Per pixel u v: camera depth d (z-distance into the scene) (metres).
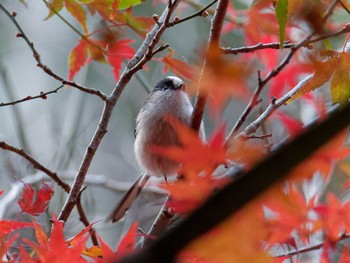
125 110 14.70
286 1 4.28
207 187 3.59
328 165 3.41
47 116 13.66
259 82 5.24
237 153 3.59
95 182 11.48
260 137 5.49
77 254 4.77
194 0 9.52
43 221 9.10
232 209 2.70
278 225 3.90
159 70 13.92
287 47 5.61
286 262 5.36
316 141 2.75
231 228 3.53
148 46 6.89
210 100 3.55
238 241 3.57
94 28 8.05
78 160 12.33
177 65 6.89
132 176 14.26
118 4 6.45
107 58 7.22
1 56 14.91
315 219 4.11
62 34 15.45
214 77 3.20
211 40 4.73
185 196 3.62
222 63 3.17
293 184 3.90
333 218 4.13
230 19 7.04
